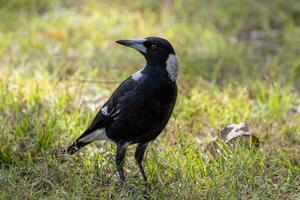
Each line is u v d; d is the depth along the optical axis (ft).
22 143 33.63
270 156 33.40
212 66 46.78
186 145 33.19
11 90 39.78
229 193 28.94
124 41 29.81
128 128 29.50
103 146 34.30
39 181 29.86
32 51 47.85
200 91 41.34
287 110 40.01
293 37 51.80
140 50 29.48
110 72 44.88
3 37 49.01
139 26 52.80
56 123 35.04
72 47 49.39
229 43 50.70
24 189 28.99
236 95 40.86
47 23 53.06
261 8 56.80
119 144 30.30
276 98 39.73
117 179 30.96
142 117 29.17
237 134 33.14
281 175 31.32
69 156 31.73
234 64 47.14
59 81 42.24
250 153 31.81
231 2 58.29
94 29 52.11
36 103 37.93
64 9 57.06
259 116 38.55
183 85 41.86
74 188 29.17
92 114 37.17
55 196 28.37
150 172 31.14
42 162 31.55
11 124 35.47
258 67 46.57
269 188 30.07
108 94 41.04
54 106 37.78
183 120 37.11
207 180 30.14
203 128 36.78
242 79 44.45
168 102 29.40
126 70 44.96
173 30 52.54
